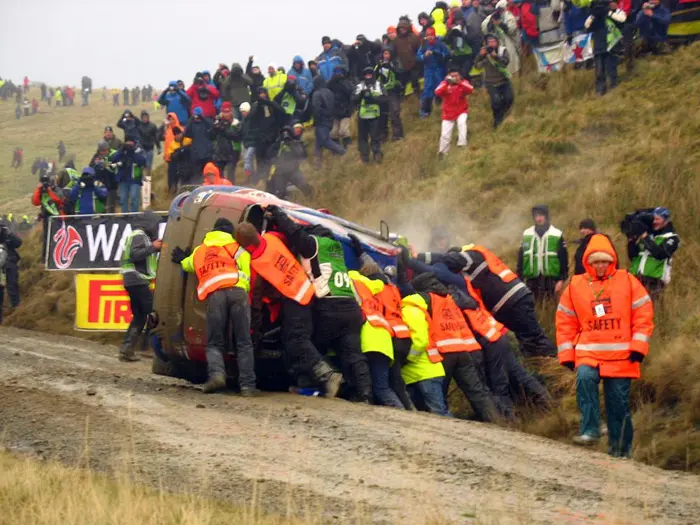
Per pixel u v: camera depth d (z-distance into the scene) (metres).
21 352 47.56
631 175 51.41
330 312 32.56
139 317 46.22
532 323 38.97
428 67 69.56
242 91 74.75
